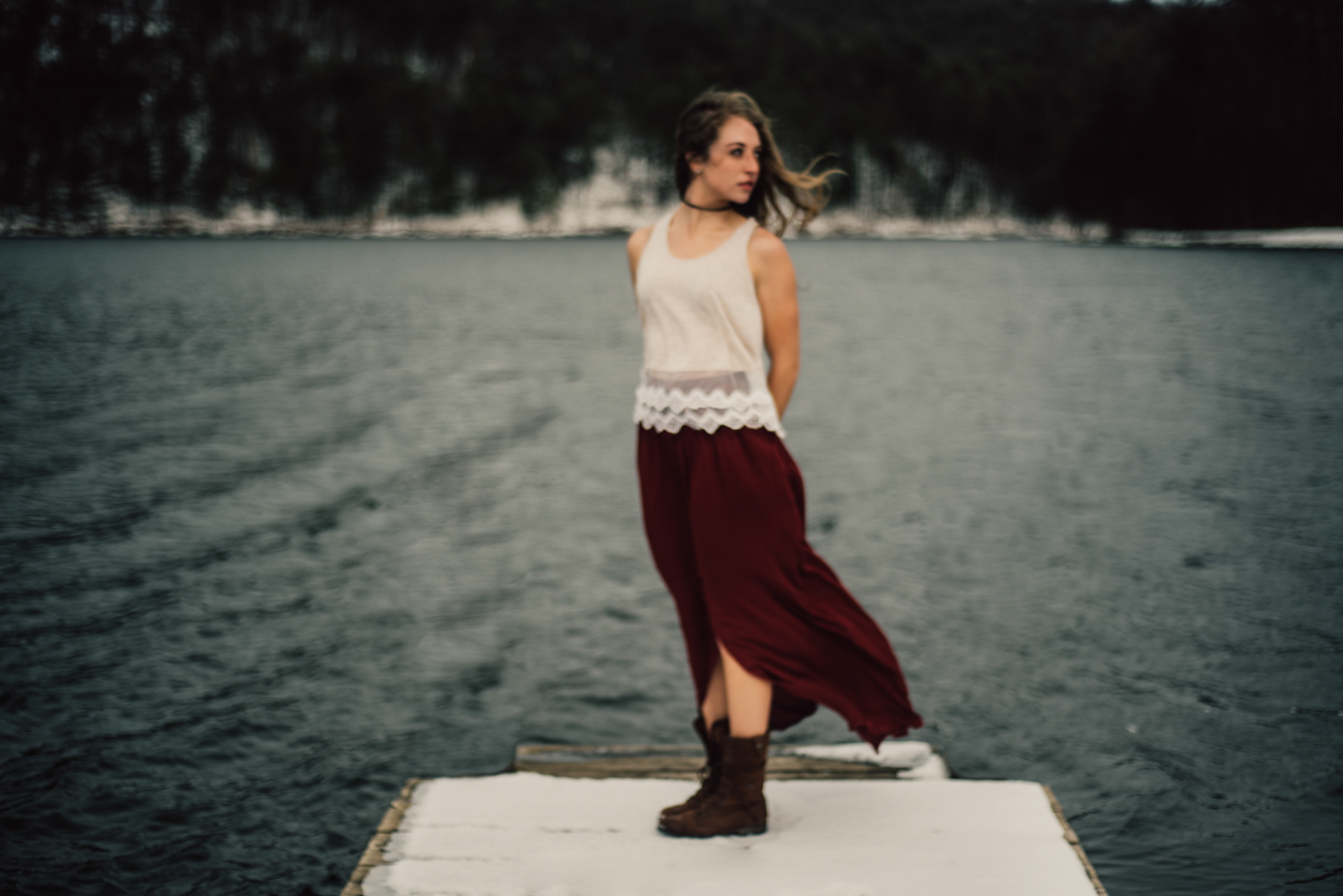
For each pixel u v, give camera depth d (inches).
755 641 93.5
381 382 690.2
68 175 4803.2
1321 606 241.0
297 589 264.1
